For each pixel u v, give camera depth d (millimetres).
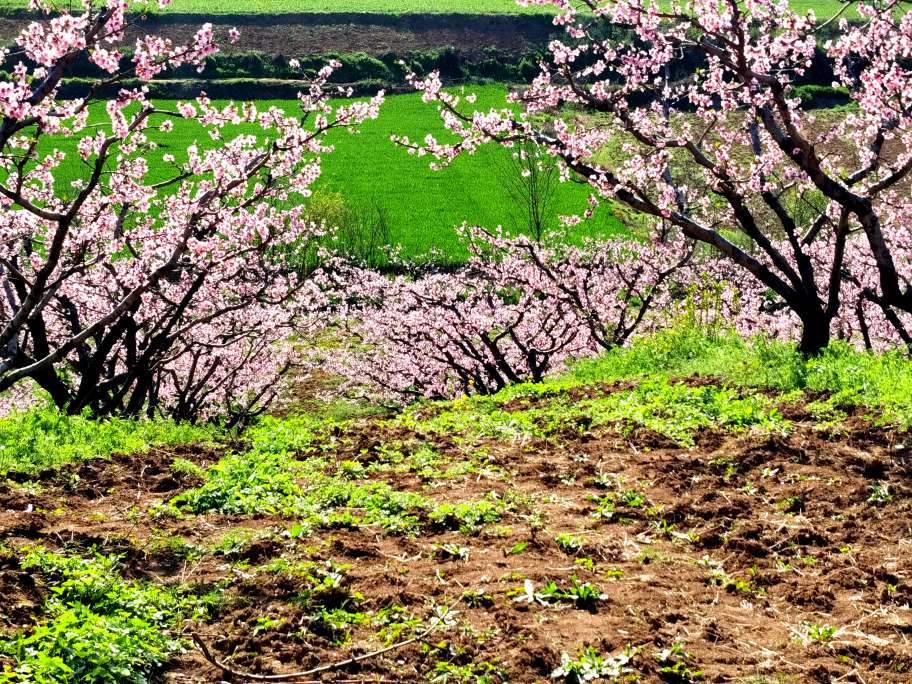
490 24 89688
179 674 5750
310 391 34906
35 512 8312
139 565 7352
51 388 16844
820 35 64125
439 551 7848
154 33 81688
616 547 8133
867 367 13039
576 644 6172
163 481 9742
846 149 38406
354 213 47156
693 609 6871
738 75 15938
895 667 5914
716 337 18672
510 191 51406
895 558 7758
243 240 15289
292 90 72688
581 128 16188
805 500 9148
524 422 12766
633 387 14555
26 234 15875
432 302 25734
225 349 24391
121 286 16625
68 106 10805
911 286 16453
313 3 94250
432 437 12242
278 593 6844
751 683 5699
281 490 9531
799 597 7055
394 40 87062
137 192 13656
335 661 5961
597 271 24375
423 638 6207
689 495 9484
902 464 9750
